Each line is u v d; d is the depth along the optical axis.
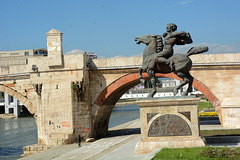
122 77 42.38
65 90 41.03
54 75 41.47
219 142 24.41
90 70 43.06
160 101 20.80
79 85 40.56
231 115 39.72
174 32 21.36
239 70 40.06
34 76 42.22
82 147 36.53
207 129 38.03
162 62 21.41
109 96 43.41
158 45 22.17
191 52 21.67
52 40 41.47
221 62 40.00
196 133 20.44
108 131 53.44
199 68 40.88
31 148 39.50
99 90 42.94
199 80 40.94
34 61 42.06
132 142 30.47
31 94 45.28
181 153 17.33
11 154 41.94
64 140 39.66
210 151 17.28
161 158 17.00
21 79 45.69
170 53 21.72
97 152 30.98
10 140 55.12
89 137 41.34
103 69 42.47
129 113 108.06
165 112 20.91
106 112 47.34
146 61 22.05
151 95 21.84
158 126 20.95
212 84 40.62
